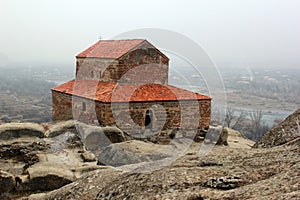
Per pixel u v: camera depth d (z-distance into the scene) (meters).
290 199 6.88
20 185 13.80
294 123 14.58
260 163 10.17
